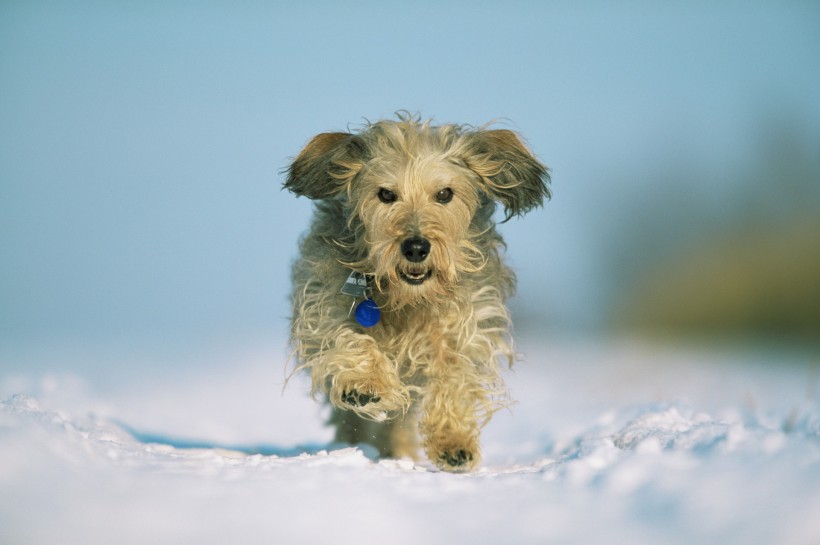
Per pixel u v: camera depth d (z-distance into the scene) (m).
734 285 25.75
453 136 8.59
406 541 4.46
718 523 4.52
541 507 4.97
